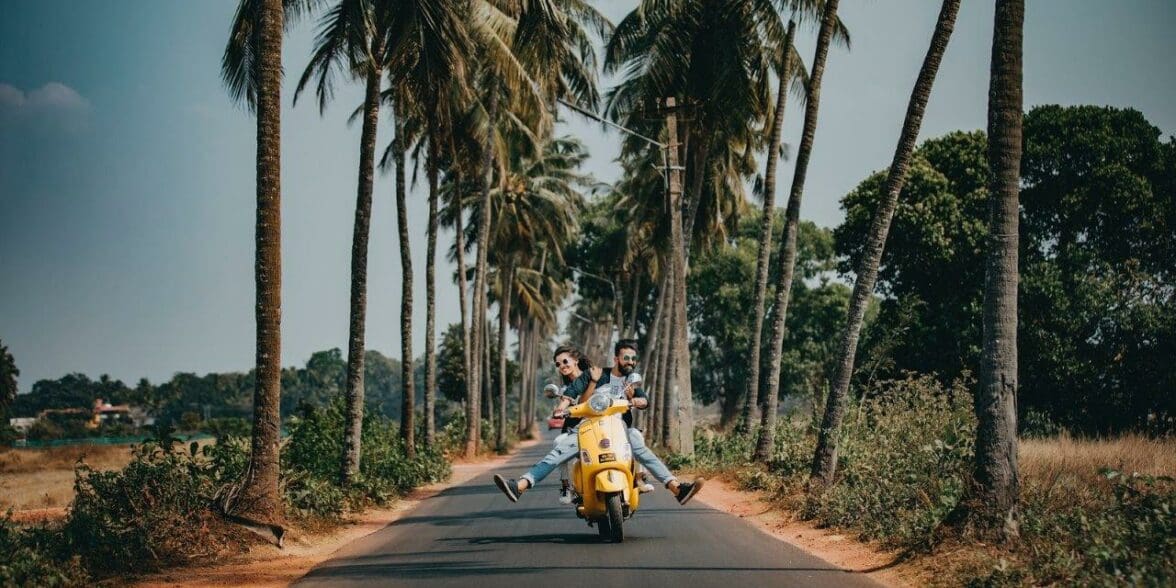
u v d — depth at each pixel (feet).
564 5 97.45
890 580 28.07
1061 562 25.38
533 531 38.88
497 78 97.81
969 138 115.14
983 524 29.91
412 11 54.54
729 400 234.38
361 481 55.21
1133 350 96.53
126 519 34.68
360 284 57.00
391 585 27.30
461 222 122.42
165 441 38.65
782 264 64.08
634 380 35.01
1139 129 107.55
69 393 447.42
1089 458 51.19
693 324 227.20
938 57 43.19
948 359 107.14
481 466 108.58
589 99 101.30
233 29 48.47
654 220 124.67
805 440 65.36
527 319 246.47
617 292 206.69
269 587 29.22
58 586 28.96
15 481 104.94
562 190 154.92
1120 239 107.76
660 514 45.24
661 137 106.11
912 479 39.24
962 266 109.50
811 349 207.41
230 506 37.32
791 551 32.42
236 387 475.72
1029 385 100.68
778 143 76.54
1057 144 106.01
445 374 248.11
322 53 56.54
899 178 44.37
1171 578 23.27
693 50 89.35
